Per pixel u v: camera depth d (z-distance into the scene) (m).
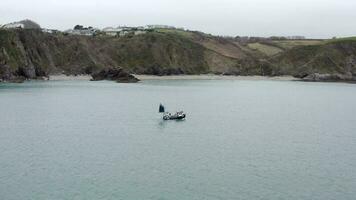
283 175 69.12
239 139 96.44
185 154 81.69
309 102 181.00
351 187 63.78
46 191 60.69
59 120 118.50
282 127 113.75
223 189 62.53
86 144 88.94
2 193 59.72
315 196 60.22
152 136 98.31
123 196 59.34
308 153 83.69
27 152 81.31
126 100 170.12
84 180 65.38
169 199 58.59
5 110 135.62
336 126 116.44
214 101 176.38
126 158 78.06
